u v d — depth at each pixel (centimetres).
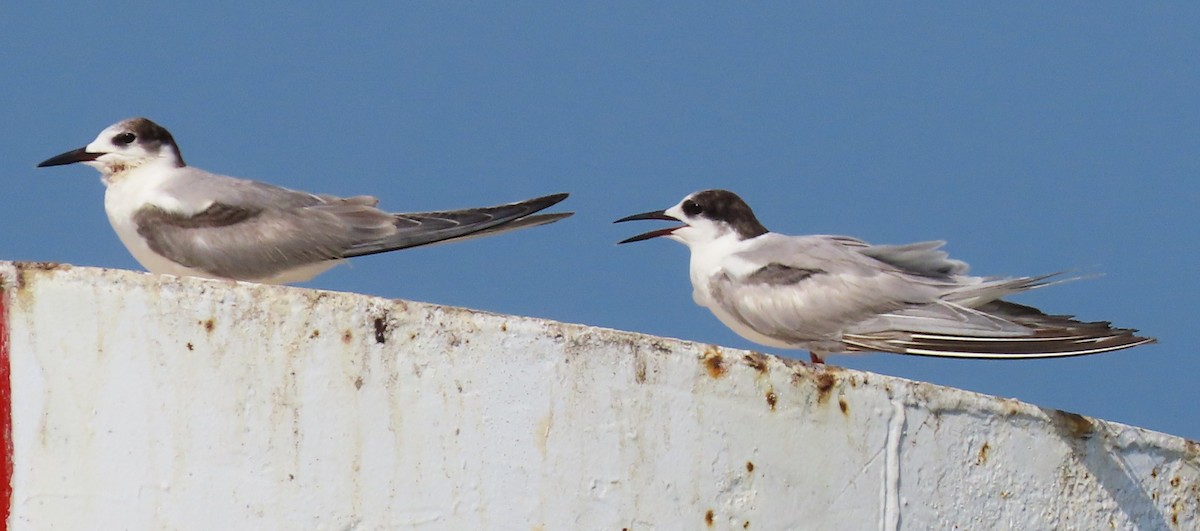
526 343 1112
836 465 1199
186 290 1069
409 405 1083
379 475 1070
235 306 1071
